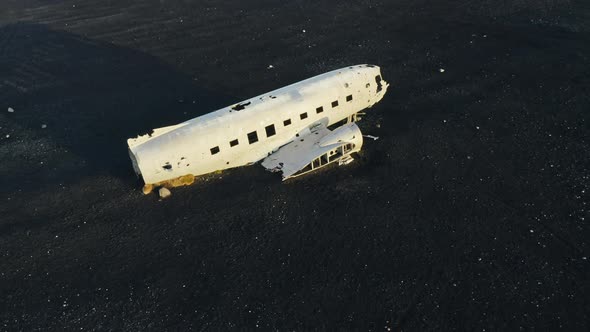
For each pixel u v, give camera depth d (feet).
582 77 81.82
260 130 62.95
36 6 139.54
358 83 70.64
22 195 64.49
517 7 113.09
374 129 72.49
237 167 67.05
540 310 43.96
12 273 52.29
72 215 60.23
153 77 94.99
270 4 130.21
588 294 45.01
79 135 77.82
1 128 81.00
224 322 45.29
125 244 55.16
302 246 52.95
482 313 44.04
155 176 60.49
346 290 47.32
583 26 100.32
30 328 46.06
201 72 95.55
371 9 120.88
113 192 63.82
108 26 121.90
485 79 84.07
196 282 49.70
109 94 89.92
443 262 49.44
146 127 78.43
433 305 45.14
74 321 46.47
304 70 92.89
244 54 101.81
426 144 67.97
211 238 55.06
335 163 66.08
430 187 59.93
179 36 113.39
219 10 128.26
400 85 84.48
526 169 61.77
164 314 46.57
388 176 62.49
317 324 44.34
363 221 55.62
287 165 62.49
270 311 45.96
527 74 84.48
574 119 71.00
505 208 55.77
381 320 44.14
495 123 71.51
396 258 50.42
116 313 47.01
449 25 107.34
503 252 50.06
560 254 49.34
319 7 125.18
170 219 58.39
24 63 104.63
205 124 61.16
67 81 95.86
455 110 75.51
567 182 59.00
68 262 53.26
